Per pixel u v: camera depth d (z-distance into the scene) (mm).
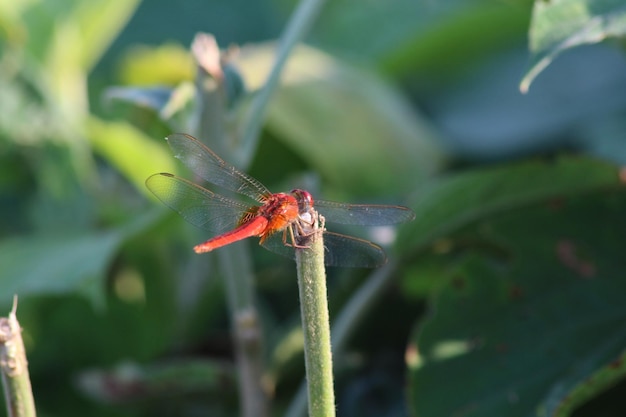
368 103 1164
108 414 1101
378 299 1056
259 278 1143
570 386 976
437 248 1061
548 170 1021
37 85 1155
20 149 1154
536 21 929
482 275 1013
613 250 1016
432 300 1012
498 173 1021
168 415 1086
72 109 1157
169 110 1023
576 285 1009
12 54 1154
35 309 1108
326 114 1157
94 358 1120
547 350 994
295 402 1031
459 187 1029
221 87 999
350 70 1179
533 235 1021
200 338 1139
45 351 1114
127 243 1100
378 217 974
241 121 1061
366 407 1083
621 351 985
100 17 1162
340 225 1079
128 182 1183
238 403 1079
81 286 1068
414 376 1000
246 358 1019
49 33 1155
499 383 991
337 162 1159
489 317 1007
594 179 1021
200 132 1006
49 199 1166
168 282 1123
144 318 1123
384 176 1162
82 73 1174
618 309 999
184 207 976
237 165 1010
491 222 1028
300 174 1183
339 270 1129
